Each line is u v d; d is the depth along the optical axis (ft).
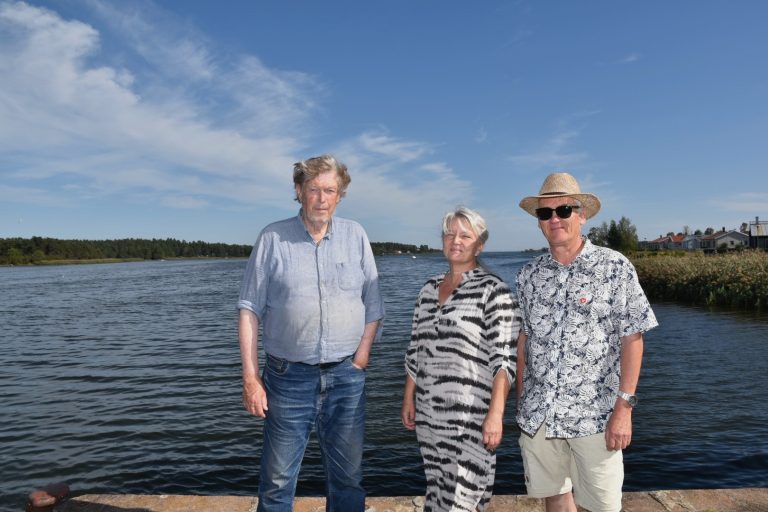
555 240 8.23
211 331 58.85
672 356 38.73
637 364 7.57
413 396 9.02
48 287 160.66
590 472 7.91
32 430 24.76
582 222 8.52
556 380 7.93
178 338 53.88
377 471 19.02
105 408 28.25
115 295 123.03
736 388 29.30
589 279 7.91
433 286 8.79
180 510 10.93
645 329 7.47
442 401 8.05
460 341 8.00
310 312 8.54
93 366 40.47
